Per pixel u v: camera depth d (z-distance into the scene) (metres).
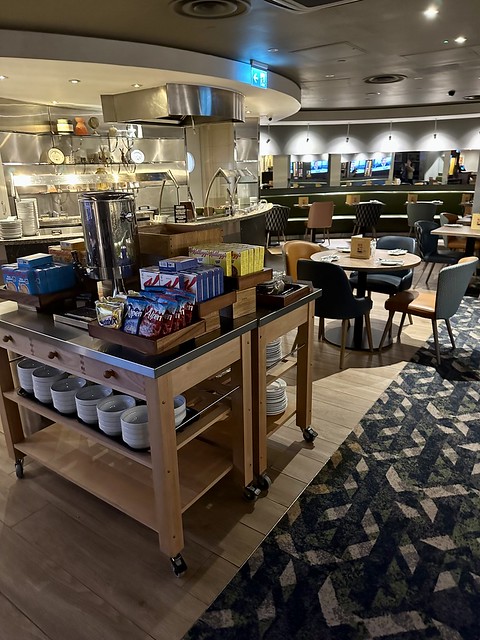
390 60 5.54
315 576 1.88
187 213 5.95
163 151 8.18
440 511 2.21
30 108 6.63
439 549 1.99
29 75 4.79
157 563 1.97
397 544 2.02
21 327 2.09
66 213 7.19
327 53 5.17
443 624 1.67
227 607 1.75
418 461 2.59
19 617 1.74
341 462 2.60
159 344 1.64
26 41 4.08
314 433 2.79
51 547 2.07
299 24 4.10
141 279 1.94
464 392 3.35
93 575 1.92
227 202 8.30
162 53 4.72
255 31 4.30
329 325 4.84
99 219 2.04
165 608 1.76
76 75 4.84
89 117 7.26
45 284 2.25
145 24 4.03
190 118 6.56
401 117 10.34
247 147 9.23
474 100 9.09
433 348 4.17
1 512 2.29
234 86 5.77
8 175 6.51
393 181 12.65
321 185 12.62
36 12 3.65
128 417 2.03
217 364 1.92
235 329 1.97
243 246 2.19
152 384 1.67
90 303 2.31
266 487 2.38
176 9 3.66
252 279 2.13
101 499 2.19
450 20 4.06
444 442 2.75
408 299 4.00
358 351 4.13
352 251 4.25
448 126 11.41
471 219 6.75
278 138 11.70
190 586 1.85
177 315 1.72
